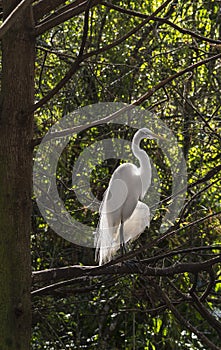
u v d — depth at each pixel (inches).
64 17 278.4
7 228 264.4
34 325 532.7
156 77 500.1
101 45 526.3
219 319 523.2
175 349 491.8
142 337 523.2
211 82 528.1
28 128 271.9
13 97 271.1
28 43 276.1
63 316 530.9
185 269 336.8
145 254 478.6
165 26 530.0
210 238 466.3
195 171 478.0
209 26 538.0
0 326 259.6
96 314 501.0
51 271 323.0
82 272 325.1
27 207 269.3
